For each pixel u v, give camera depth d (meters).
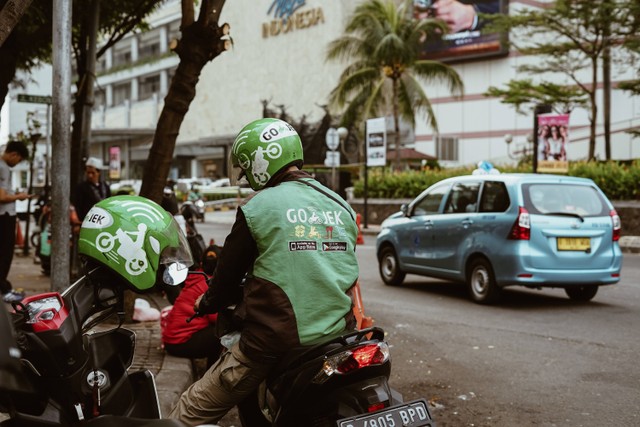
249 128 3.07
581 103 32.66
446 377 6.04
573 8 27.52
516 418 4.95
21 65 13.81
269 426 3.46
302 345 2.82
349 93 34.09
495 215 9.40
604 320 8.44
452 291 10.99
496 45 48.59
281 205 2.90
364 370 2.74
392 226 11.59
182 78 6.88
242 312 2.94
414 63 32.62
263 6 58.03
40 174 32.66
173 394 4.76
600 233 9.32
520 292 10.82
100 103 79.88
